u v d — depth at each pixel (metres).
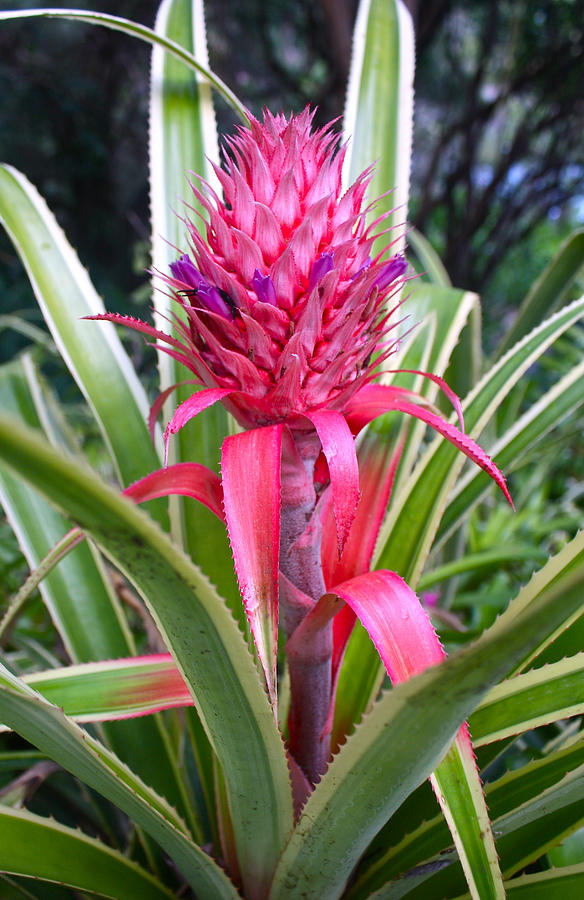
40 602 0.59
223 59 1.51
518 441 0.37
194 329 0.23
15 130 1.58
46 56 1.61
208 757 0.34
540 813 0.25
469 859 0.20
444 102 1.57
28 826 0.26
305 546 0.25
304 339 0.21
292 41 1.62
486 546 0.65
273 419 0.22
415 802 0.31
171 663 0.28
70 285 0.37
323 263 0.20
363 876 0.29
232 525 0.19
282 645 0.37
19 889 0.33
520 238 1.50
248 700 0.20
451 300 0.38
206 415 0.36
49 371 1.10
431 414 0.23
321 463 0.25
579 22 1.24
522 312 0.46
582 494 0.83
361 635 0.33
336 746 0.31
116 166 1.74
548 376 1.12
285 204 0.22
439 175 1.68
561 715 0.25
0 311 1.37
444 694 0.17
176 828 0.25
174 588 0.17
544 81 1.33
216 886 0.27
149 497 0.24
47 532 0.37
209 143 0.38
